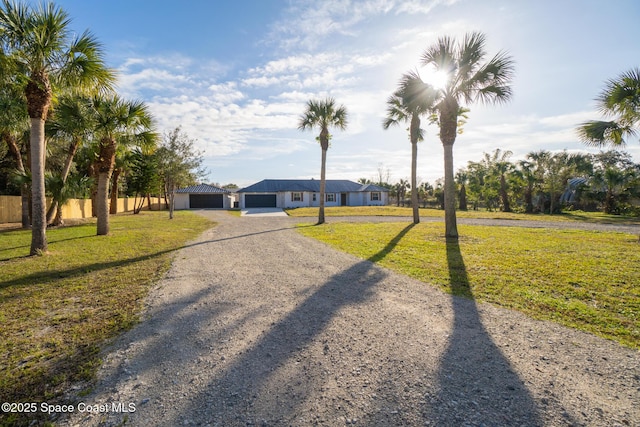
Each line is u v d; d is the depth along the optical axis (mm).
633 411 2016
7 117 10523
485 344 2975
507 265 6215
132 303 4172
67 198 15086
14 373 2518
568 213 27844
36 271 5906
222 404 2131
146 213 27906
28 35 6910
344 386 2320
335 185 42062
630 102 8906
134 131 11945
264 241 10133
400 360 2689
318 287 4926
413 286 4953
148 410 2074
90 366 2619
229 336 3178
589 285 4820
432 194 46750
